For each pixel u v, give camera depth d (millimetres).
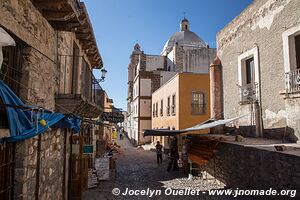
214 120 12898
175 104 19484
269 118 9383
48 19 4766
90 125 11727
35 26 4191
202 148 10945
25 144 3730
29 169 3918
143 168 13930
